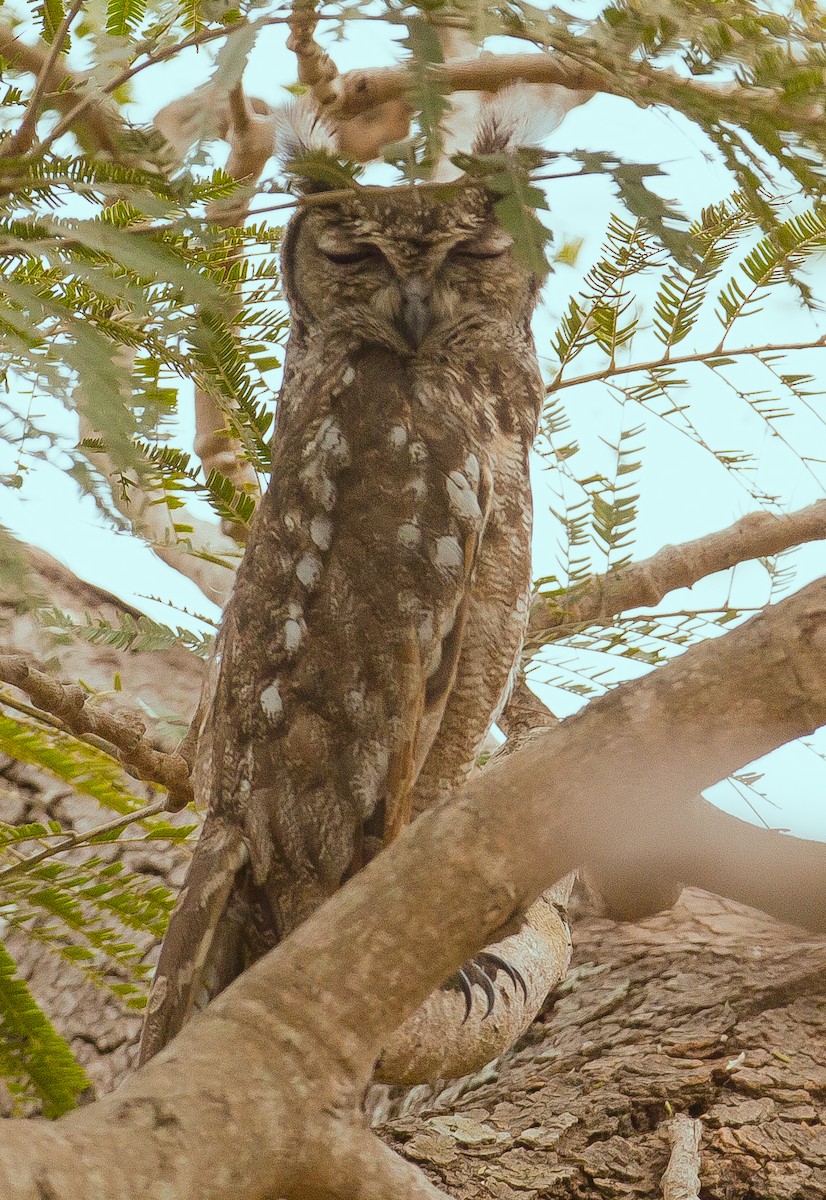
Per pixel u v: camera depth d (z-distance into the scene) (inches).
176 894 236.1
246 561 257.8
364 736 243.8
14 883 209.2
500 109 248.7
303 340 290.0
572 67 123.8
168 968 221.3
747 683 114.7
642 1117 225.9
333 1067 114.0
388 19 111.0
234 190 133.6
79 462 108.2
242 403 188.7
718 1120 218.5
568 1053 255.1
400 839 121.4
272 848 238.7
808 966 262.2
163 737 263.3
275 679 245.9
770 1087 227.0
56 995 351.3
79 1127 100.2
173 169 120.6
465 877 117.6
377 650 246.2
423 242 270.5
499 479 271.4
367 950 116.6
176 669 398.9
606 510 243.1
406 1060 229.8
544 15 112.3
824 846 230.2
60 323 120.2
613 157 116.4
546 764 118.3
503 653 265.4
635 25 113.7
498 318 279.7
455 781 271.9
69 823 370.9
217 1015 114.1
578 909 318.0
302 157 123.5
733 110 116.5
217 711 251.8
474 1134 223.5
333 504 254.7
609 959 289.7
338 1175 115.3
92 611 304.3
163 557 288.2
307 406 274.1
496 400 280.2
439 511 254.5
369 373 272.2
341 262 277.4
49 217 122.6
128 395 113.2
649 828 120.2
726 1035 245.8
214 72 110.3
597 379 232.5
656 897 289.9
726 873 235.3
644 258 220.5
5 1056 196.5
